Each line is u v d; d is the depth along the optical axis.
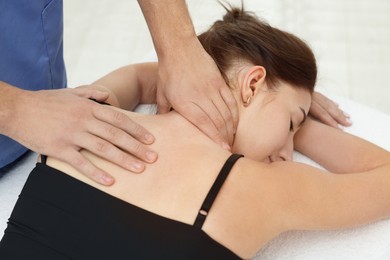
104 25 2.49
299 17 2.45
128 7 2.58
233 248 0.99
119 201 1.00
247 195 1.01
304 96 1.24
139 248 0.96
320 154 1.40
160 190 1.00
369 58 2.27
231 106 1.15
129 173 1.04
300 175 1.08
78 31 2.46
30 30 1.38
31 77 1.45
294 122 1.24
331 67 2.23
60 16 1.46
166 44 1.19
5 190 1.36
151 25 1.21
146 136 1.08
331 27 2.41
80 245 0.97
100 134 1.07
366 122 1.55
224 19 1.33
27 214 1.03
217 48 1.24
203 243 0.96
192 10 2.43
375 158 1.32
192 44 1.20
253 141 1.17
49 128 1.09
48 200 1.02
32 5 1.35
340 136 1.39
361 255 1.21
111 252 0.96
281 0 2.52
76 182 1.04
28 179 1.08
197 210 0.97
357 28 2.41
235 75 1.19
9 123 1.10
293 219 1.05
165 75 1.20
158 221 0.97
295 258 1.20
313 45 2.31
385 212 1.19
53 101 1.12
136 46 2.37
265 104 1.17
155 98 1.55
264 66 1.20
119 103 1.47
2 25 1.33
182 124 1.12
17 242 1.01
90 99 1.23
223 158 1.04
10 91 1.12
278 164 1.09
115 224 0.98
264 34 1.25
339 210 1.09
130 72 1.54
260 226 1.02
